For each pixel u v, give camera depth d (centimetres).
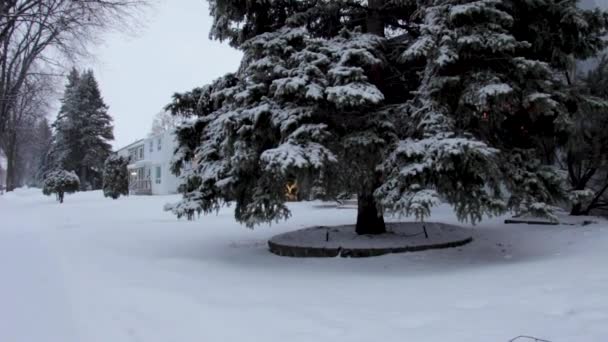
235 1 730
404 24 808
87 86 4888
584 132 807
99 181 5041
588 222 877
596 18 644
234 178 626
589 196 740
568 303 339
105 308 394
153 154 3369
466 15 550
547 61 682
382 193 561
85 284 492
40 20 1109
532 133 682
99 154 4825
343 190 622
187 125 741
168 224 1217
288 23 720
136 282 503
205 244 861
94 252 747
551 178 604
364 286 464
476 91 553
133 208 1883
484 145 506
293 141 559
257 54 666
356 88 549
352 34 665
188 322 351
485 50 569
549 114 605
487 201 550
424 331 307
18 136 4009
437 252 662
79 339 320
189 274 554
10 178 4106
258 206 605
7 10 1089
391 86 758
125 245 845
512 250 667
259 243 859
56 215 1605
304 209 1566
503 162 589
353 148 595
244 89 650
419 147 544
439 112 574
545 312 327
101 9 1090
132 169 4022
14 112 2056
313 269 585
